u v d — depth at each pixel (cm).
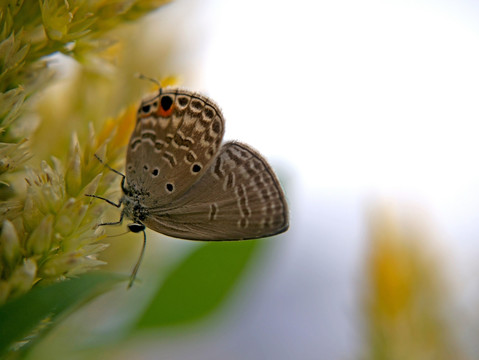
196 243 20
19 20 17
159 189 18
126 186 18
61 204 17
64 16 17
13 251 17
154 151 18
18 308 16
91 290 16
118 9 17
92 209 17
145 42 18
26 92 17
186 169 18
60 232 17
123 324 19
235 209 19
